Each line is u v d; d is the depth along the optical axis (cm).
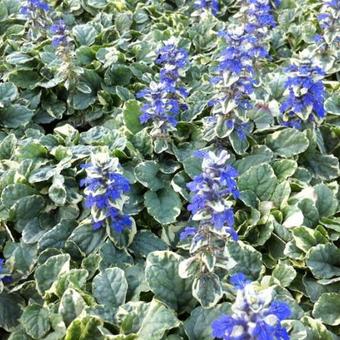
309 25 60
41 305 32
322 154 43
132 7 66
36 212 38
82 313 29
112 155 40
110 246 35
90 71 50
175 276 32
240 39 39
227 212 27
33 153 41
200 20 61
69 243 35
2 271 34
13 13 62
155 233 39
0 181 39
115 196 32
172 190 40
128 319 28
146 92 41
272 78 50
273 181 39
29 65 52
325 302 32
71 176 39
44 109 51
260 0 53
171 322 28
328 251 34
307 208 37
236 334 21
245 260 34
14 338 30
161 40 57
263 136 44
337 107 47
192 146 43
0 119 48
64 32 47
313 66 40
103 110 49
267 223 36
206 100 47
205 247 29
